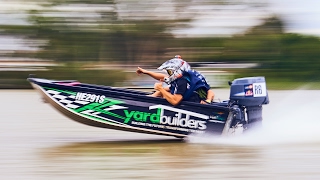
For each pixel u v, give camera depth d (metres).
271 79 76.12
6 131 26.16
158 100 21.50
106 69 66.94
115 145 21.84
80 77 65.62
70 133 25.52
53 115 33.47
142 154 19.73
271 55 77.12
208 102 22.02
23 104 40.78
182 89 21.50
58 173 16.84
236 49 76.00
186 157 19.23
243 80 22.36
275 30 78.50
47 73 65.69
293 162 18.55
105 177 16.33
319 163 18.38
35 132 25.86
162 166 17.75
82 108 21.33
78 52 69.06
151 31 71.19
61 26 69.00
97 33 69.94
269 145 21.53
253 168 17.64
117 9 70.50
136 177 16.33
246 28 77.94
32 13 68.56
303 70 77.81
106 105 21.38
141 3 71.06
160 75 23.19
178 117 21.61
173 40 73.12
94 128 27.33
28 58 66.62
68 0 69.25
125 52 70.69
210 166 17.77
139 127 21.52
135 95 21.39
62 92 21.28
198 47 74.69
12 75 61.44
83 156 19.39
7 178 16.30
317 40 79.19
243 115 22.36
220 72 74.25
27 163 18.28
